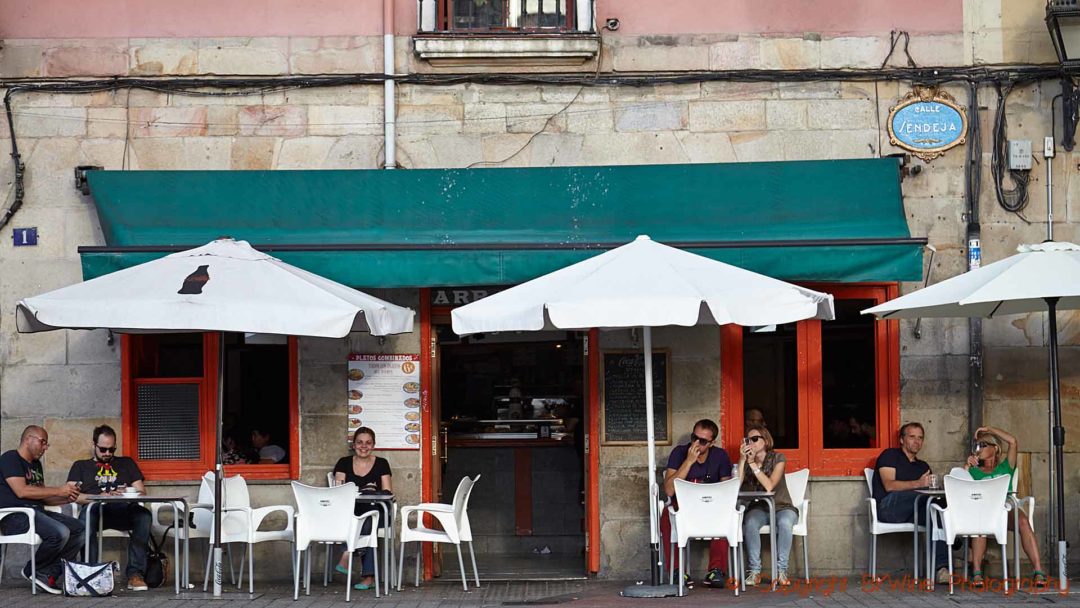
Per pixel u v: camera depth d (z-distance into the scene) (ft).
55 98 37.37
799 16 37.52
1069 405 36.94
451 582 36.76
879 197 36.14
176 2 37.55
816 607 30.12
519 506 44.29
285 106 37.45
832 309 31.17
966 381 37.04
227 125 37.45
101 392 37.14
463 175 36.68
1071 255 31.01
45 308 29.48
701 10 37.60
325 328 29.60
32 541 33.01
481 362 46.75
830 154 37.32
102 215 36.17
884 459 36.11
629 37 37.55
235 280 30.55
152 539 35.45
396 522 36.96
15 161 37.24
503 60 37.35
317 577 36.94
